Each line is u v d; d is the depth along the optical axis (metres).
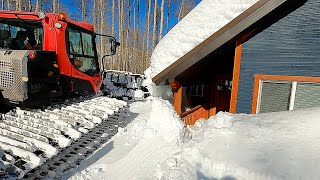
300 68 4.93
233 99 5.48
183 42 5.55
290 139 3.24
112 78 11.97
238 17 4.73
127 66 27.75
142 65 28.08
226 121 4.27
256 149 3.20
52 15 5.15
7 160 2.97
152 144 4.74
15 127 3.83
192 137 4.36
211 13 5.25
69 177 3.92
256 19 4.71
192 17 5.60
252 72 5.31
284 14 4.97
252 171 2.81
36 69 4.36
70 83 5.53
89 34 6.38
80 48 6.00
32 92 4.31
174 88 6.33
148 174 3.72
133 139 5.41
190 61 5.46
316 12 4.75
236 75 5.42
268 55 5.16
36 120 4.18
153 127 5.25
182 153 3.79
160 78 5.85
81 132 4.17
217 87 8.54
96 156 4.71
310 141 3.10
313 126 3.39
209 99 8.67
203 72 8.05
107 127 6.04
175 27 6.03
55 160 4.24
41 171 3.88
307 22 4.83
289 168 2.71
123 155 4.63
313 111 3.87
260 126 3.72
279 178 2.61
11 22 5.54
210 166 3.19
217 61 7.54
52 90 4.91
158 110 5.37
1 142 3.29
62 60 5.25
